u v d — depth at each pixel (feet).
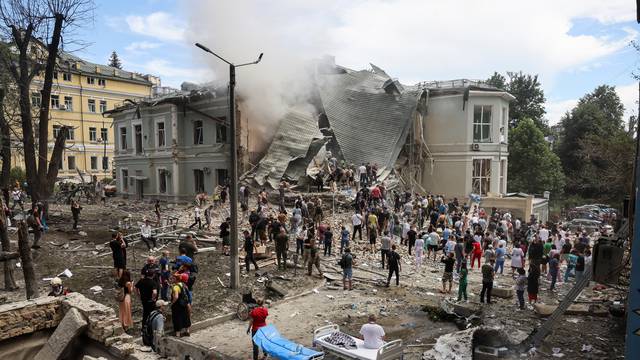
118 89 206.49
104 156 193.67
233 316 42.24
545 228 75.46
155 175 126.00
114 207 111.45
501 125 121.49
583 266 54.39
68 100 189.47
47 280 49.60
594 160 122.11
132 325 37.47
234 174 48.24
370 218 69.46
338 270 59.52
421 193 115.85
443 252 69.46
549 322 34.45
